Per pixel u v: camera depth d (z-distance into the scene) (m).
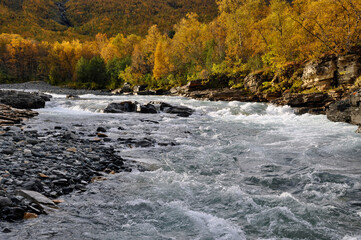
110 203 6.19
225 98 39.88
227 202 6.46
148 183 7.64
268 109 29.12
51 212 5.40
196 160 10.36
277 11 39.94
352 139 13.99
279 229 5.24
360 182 7.89
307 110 25.75
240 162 10.19
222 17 57.50
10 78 114.62
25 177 6.83
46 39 190.88
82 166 8.45
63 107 29.36
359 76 26.41
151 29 86.69
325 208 6.18
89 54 127.62
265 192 7.30
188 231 5.11
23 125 16.27
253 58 52.12
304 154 11.28
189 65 72.56
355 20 30.39
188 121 21.84
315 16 34.38
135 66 84.19
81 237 4.62
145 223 5.36
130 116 23.69
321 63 30.48
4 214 4.93
